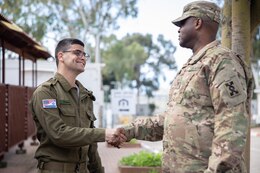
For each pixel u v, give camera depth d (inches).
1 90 367.9
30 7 1138.0
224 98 105.7
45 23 1176.2
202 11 120.1
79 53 137.9
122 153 531.5
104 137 131.6
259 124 1264.8
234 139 101.9
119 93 646.5
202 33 120.6
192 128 112.6
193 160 112.1
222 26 196.9
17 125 436.5
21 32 398.6
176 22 126.1
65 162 133.5
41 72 764.6
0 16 326.0
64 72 138.0
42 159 134.4
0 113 363.3
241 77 109.1
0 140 363.3
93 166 152.3
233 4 185.8
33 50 540.1
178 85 118.8
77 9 1269.7
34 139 567.8
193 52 123.3
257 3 193.3
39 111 130.6
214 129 107.2
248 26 185.5
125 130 139.0
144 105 1828.2
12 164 406.0
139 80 2345.0
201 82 112.7
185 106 114.7
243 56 183.5
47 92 132.0
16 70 741.9
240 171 103.1
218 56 110.6
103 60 2188.7
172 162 116.4
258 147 672.4
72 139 128.4
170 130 117.5
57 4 1214.3
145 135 140.8
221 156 102.0
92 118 143.8
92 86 749.3
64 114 133.1
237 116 104.2
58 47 139.6
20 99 457.4
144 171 351.9
